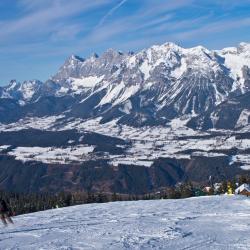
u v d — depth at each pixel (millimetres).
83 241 23828
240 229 26719
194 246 21984
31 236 25984
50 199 139500
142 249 21547
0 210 32594
